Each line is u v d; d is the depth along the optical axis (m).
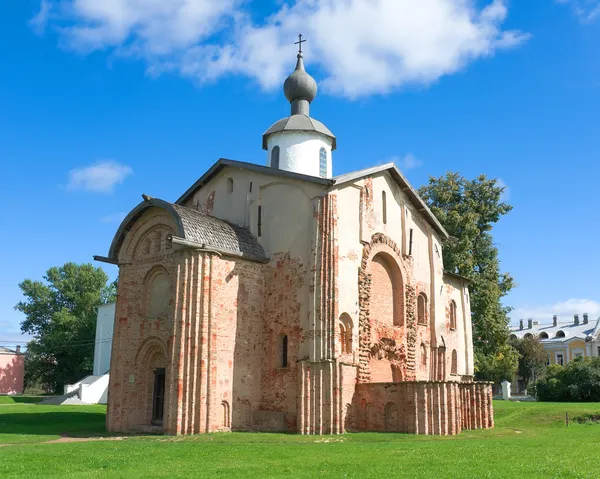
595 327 82.00
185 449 16.44
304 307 24.20
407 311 29.03
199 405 21.64
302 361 22.64
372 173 27.75
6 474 12.05
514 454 14.56
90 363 66.31
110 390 25.09
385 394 23.41
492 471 11.83
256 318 25.03
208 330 22.41
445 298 35.69
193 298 22.47
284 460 14.02
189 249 22.88
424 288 31.59
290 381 23.95
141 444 18.08
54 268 69.88
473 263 43.22
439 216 43.09
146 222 26.31
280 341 24.81
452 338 35.84
